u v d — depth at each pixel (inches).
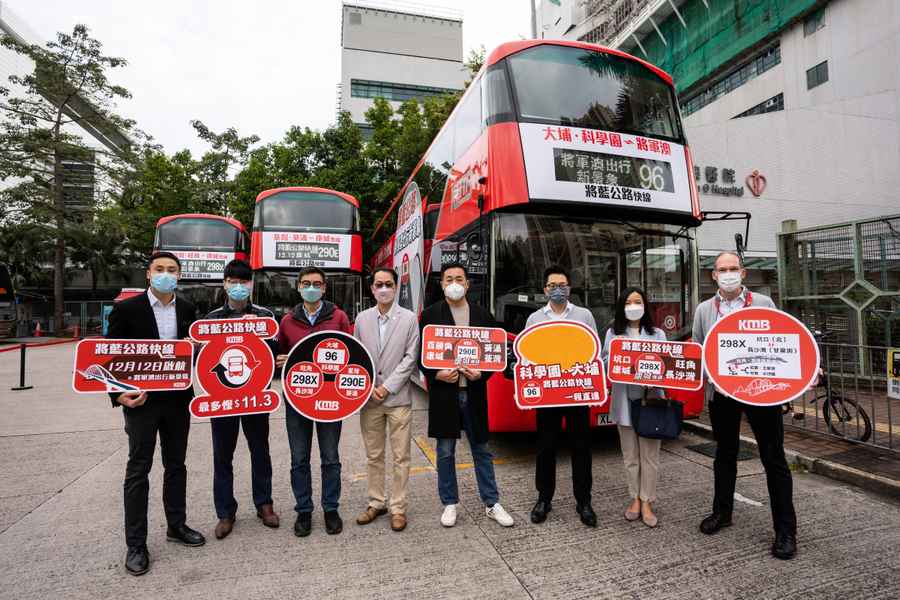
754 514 135.8
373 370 129.5
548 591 100.3
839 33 682.2
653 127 200.1
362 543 121.6
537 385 130.1
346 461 191.9
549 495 132.9
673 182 194.4
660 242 195.8
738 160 529.7
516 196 174.9
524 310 177.6
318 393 127.4
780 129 541.6
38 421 264.2
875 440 187.8
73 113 1013.2
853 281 312.5
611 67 201.0
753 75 824.9
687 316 196.7
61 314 982.4
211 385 123.0
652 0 957.2
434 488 160.2
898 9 616.7
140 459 113.0
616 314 137.1
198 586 103.3
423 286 272.2
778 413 116.3
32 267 1061.1
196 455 202.8
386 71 1501.0
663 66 994.1
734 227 524.7
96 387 110.7
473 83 215.3
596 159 183.5
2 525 134.2
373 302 402.3
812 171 545.6
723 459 125.2
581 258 185.2
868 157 561.0
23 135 935.7
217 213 1007.0
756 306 123.7
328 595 99.6
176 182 964.0
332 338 128.6
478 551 116.9
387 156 703.7
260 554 116.6
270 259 372.2
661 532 125.6
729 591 99.3
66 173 983.6
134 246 1081.4
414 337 135.1
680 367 124.6
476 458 134.0
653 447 129.8
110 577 107.1
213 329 123.9
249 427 132.3
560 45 198.2
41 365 519.8
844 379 195.3
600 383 129.2
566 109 187.8
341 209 391.9
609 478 167.3
